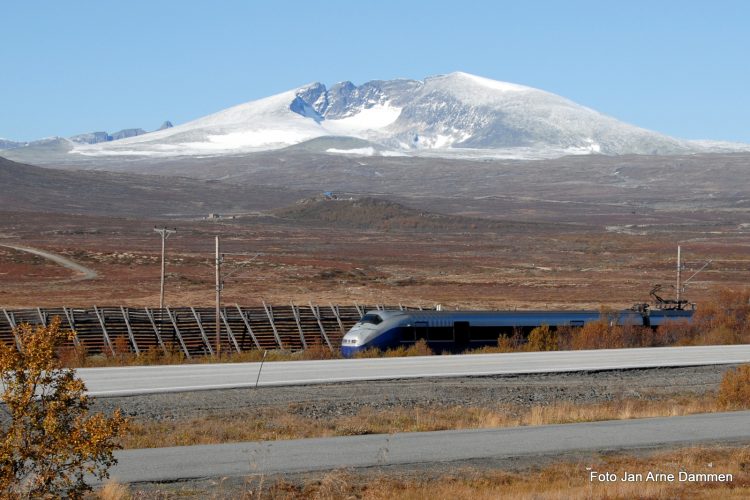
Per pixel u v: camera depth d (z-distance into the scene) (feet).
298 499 73.97
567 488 77.15
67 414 68.54
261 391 144.46
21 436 66.08
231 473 82.94
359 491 76.59
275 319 279.28
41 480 66.08
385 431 110.83
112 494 72.59
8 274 533.55
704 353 214.07
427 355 214.48
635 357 203.31
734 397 131.23
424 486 77.46
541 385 157.79
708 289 501.97
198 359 209.26
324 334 269.23
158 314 271.69
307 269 584.81
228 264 606.14
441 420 119.24
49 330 68.03
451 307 397.60
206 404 131.64
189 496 74.38
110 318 262.06
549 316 243.60
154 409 126.93
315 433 108.27
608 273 621.31
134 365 194.49
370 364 187.73
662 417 119.03
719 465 86.53
